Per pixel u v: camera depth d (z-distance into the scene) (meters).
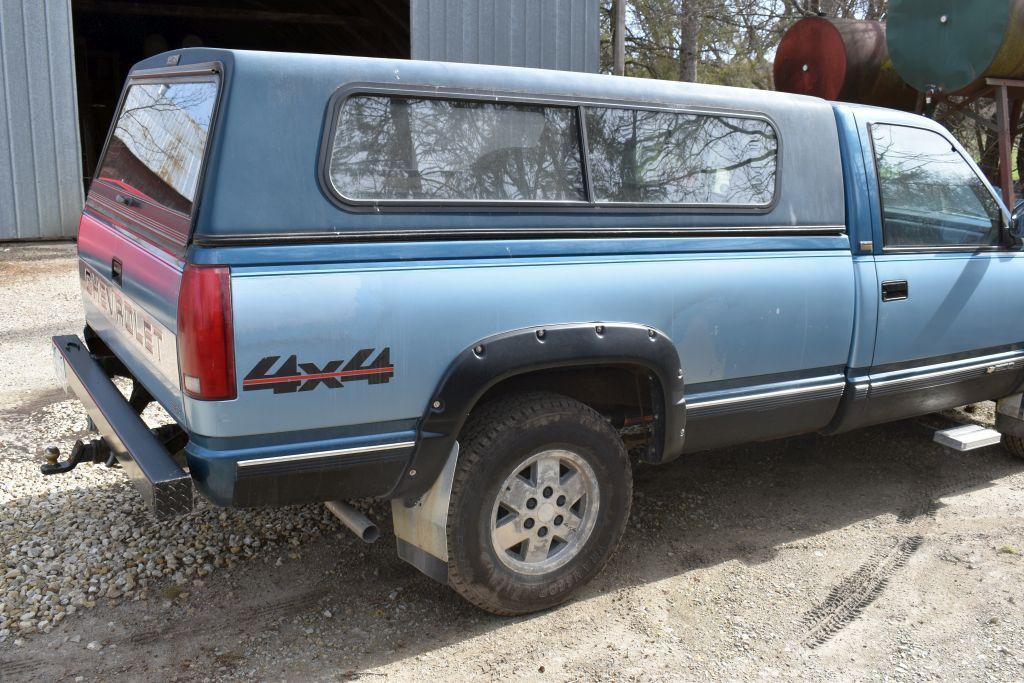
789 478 4.66
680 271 3.35
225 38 20.84
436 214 2.88
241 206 2.57
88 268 3.95
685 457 4.93
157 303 2.83
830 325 3.80
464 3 12.84
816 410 3.88
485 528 3.05
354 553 3.67
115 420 3.12
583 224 3.16
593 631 3.17
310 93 2.69
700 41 20.75
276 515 3.96
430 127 2.90
